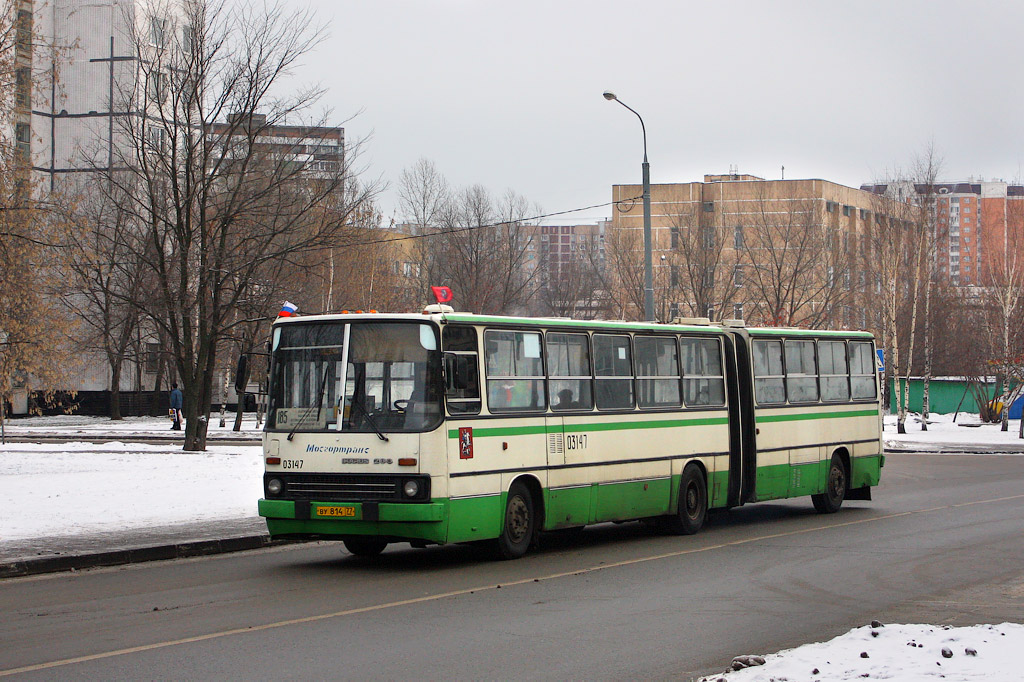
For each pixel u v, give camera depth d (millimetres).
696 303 55000
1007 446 42875
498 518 13898
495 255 62000
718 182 87250
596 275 71375
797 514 20703
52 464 26828
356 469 13094
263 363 45188
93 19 60875
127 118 31828
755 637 9352
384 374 13297
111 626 9695
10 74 26609
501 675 7949
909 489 25484
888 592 11648
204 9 30078
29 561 12969
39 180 27531
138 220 40688
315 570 13383
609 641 9164
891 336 52688
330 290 47562
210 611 10461
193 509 18469
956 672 7219
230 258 31844
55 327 27500
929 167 53719
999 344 57062
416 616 10242
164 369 63094
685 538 16906
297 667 8148
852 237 58094
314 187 32594
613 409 16078
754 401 18875
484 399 13812
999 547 15250
